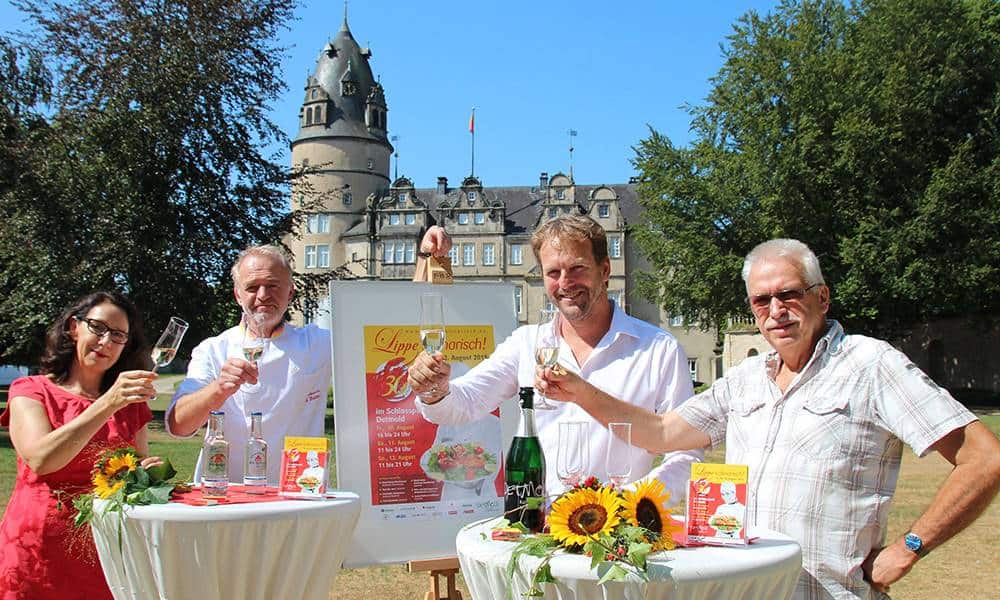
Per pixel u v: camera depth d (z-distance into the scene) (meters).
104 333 3.58
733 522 2.55
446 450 4.29
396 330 4.36
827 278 31.50
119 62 20.98
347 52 69.56
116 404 3.22
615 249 63.34
